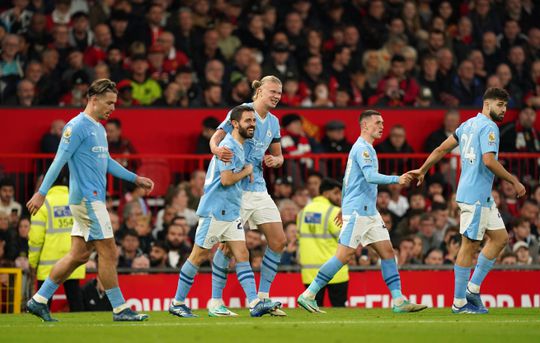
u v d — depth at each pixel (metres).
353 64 77.88
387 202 64.38
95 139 37.25
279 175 64.25
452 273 58.91
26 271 55.88
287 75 74.44
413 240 61.66
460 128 43.50
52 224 50.03
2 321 40.03
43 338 31.05
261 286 44.06
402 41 79.56
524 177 67.31
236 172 40.38
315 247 53.53
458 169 65.69
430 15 82.81
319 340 30.19
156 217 62.53
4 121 65.94
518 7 84.62
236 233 40.81
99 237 37.34
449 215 65.12
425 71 78.12
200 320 39.09
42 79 70.31
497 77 79.50
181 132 68.62
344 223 43.78
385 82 76.44
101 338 30.81
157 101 71.06
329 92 75.62
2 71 70.12
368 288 58.03
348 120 70.69
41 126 66.38
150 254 59.28
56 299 54.31
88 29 74.81
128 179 38.81
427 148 69.75
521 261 63.19
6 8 73.75
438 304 58.56
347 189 44.03
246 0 79.06
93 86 37.34
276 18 80.00
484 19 83.31
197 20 76.94
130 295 55.66
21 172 62.34
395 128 68.56
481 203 42.69
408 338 31.08
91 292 54.66
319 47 76.88
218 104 71.06
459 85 78.62
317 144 68.06
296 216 61.47
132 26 74.75
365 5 81.50
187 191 61.97
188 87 71.69
